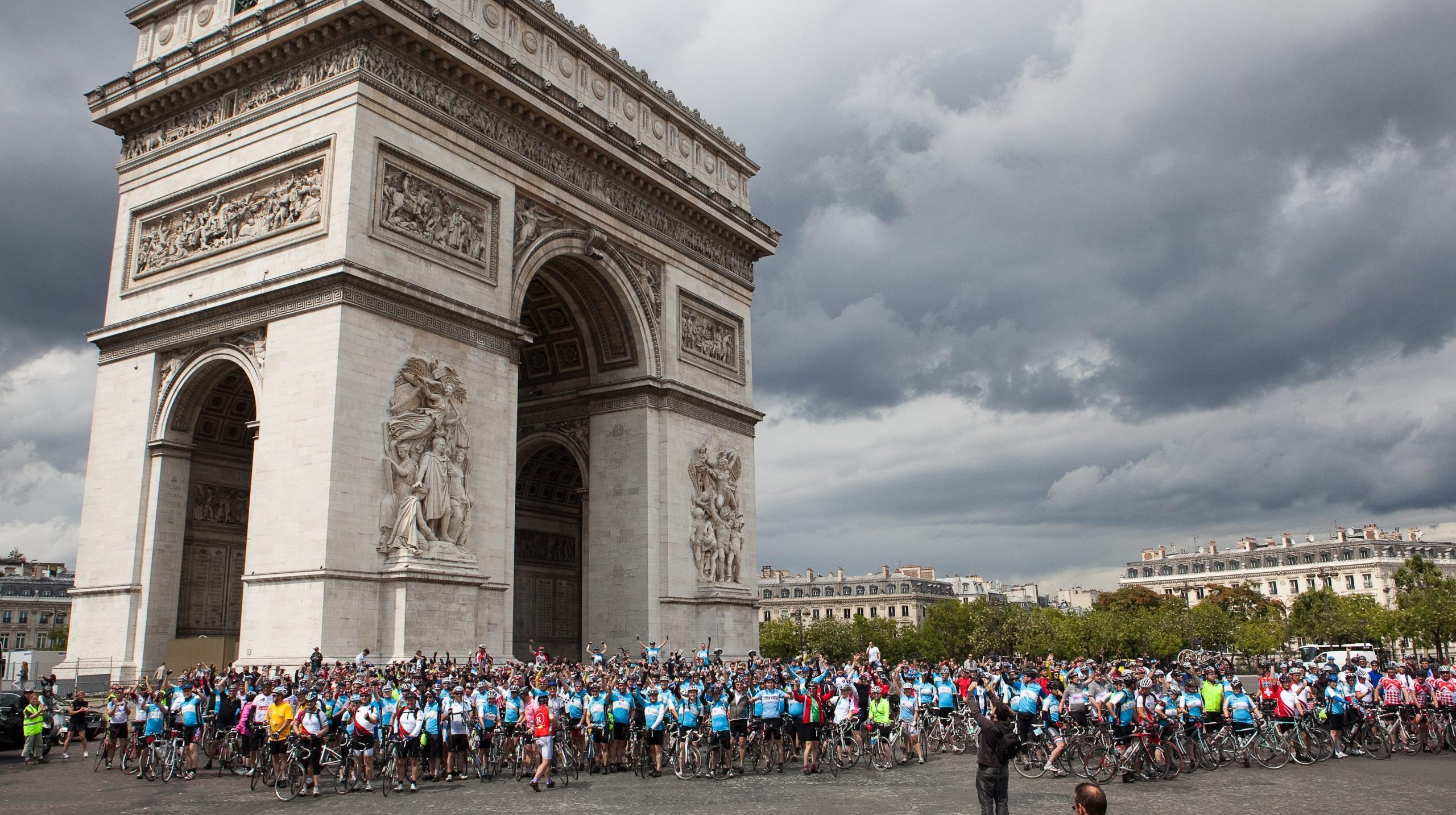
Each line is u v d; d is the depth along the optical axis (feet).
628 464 262.06
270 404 190.90
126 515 207.51
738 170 314.35
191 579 210.38
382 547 186.09
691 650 258.78
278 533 183.73
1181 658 440.86
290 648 176.96
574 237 244.83
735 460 284.82
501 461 212.84
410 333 197.98
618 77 267.18
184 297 210.18
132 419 212.43
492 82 219.41
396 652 181.47
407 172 203.21
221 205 210.38
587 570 262.88
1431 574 634.02
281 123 204.54
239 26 208.54
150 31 235.20
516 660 208.13
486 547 205.77
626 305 261.65
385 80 200.85
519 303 225.35
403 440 191.62
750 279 310.45
